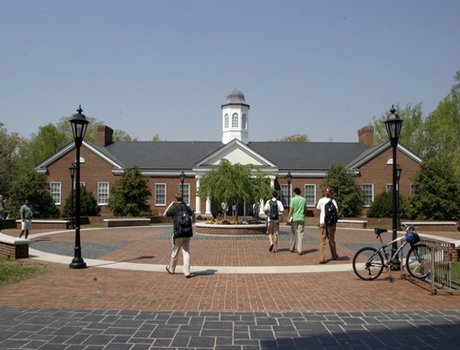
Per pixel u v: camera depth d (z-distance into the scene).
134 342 5.48
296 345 5.42
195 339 5.61
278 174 37.62
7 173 64.62
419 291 8.54
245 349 5.26
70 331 5.92
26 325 6.19
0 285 8.91
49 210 31.77
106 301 7.65
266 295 8.16
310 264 11.88
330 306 7.36
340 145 44.53
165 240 18.06
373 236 21.33
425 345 5.44
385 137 55.34
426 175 31.14
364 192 39.38
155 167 40.03
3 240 13.13
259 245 16.25
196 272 10.60
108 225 27.86
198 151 42.81
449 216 30.53
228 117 43.78
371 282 9.43
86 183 39.06
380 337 5.73
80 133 11.61
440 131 46.47
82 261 11.22
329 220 11.89
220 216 36.94
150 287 8.84
